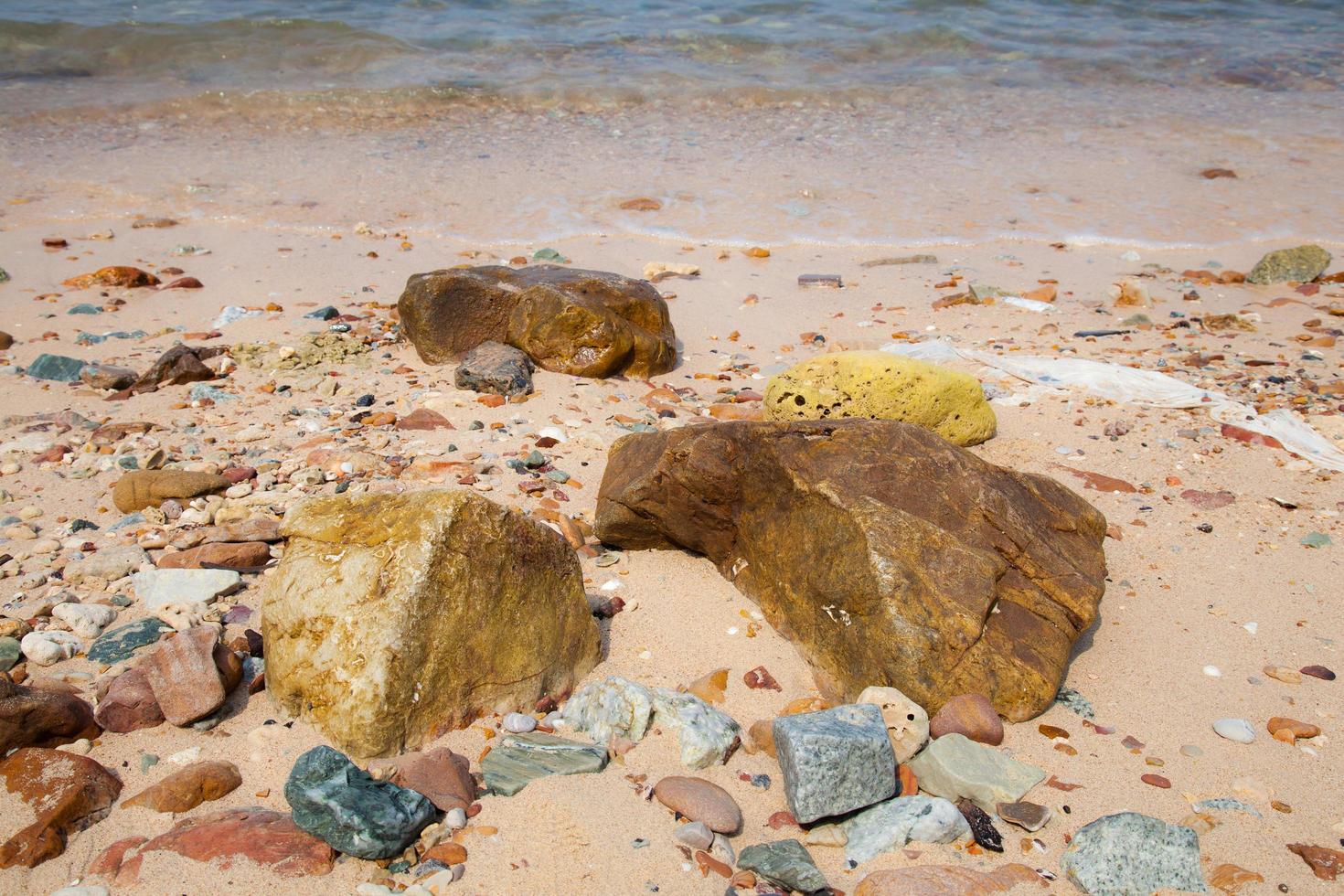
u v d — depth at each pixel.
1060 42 5.12
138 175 3.40
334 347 2.30
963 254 2.97
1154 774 1.51
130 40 4.67
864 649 1.58
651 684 1.61
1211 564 1.81
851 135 3.98
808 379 2.04
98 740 1.50
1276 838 1.45
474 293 2.27
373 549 1.53
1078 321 2.54
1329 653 1.67
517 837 1.42
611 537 1.80
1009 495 1.72
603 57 4.78
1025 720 1.57
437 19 5.25
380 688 1.48
